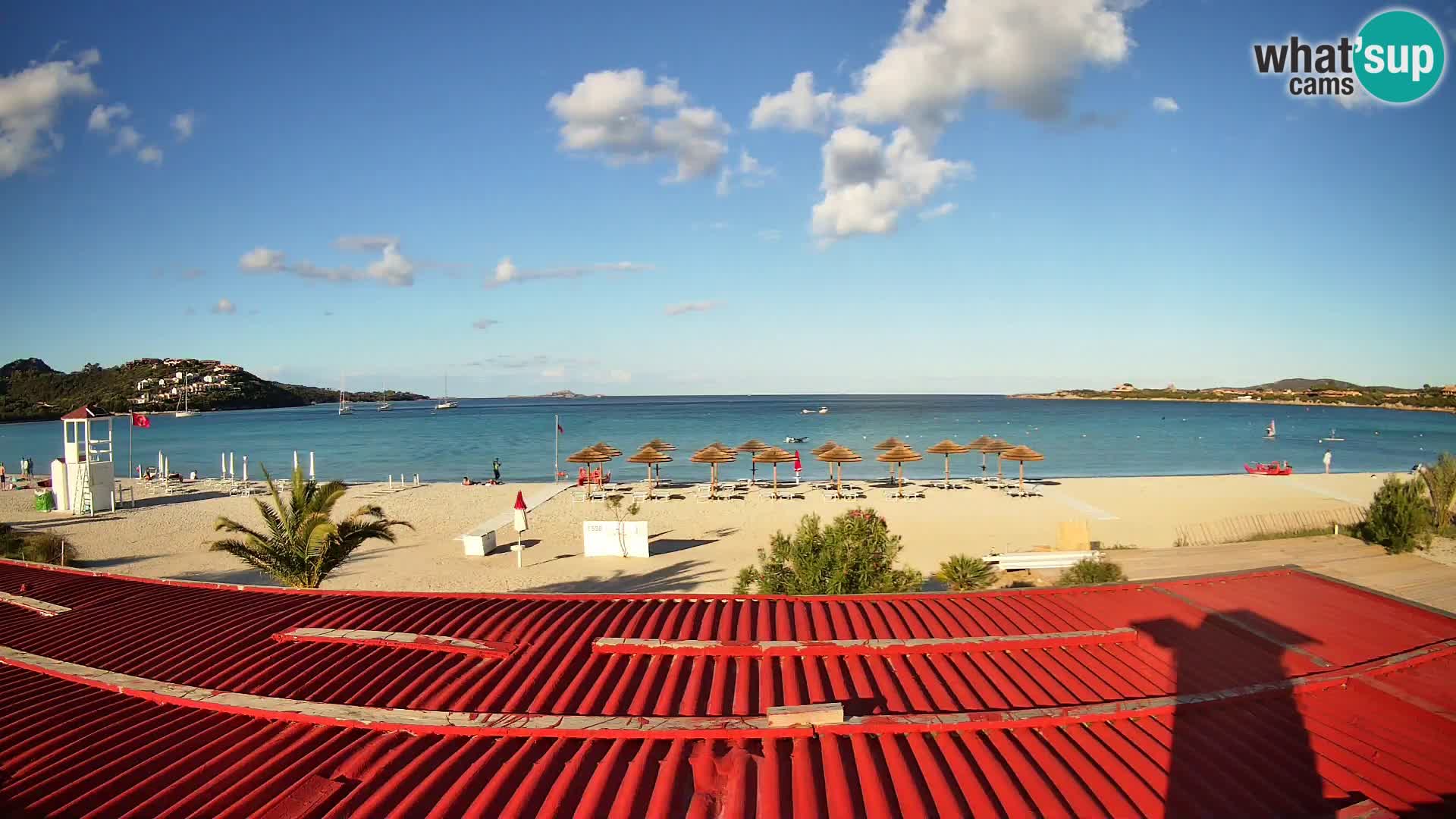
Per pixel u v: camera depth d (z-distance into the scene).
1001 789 4.96
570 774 5.09
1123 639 7.54
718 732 5.48
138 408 163.88
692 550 26.17
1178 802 4.89
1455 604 17.52
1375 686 6.52
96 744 5.66
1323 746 5.67
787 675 6.55
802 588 14.30
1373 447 72.88
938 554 24.61
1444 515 25.53
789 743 5.50
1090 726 5.83
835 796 4.82
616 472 54.16
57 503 35.69
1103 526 29.72
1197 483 44.09
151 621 8.77
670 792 4.88
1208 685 6.58
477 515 33.72
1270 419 128.50
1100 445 75.00
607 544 25.08
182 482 46.38
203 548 26.92
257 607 9.30
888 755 5.36
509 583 21.58
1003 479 46.12
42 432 111.38
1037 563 20.06
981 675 6.68
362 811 4.70
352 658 7.28
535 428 107.94
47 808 4.85
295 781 5.12
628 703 6.15
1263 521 26.70
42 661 7.36
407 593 10.02
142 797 4.98
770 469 55.44
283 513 16.75
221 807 4.87
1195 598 9.15
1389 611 8.69
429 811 4.73
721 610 8.82
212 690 6.54
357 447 76.31
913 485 43.53
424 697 6.32
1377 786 5.15
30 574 11.75
